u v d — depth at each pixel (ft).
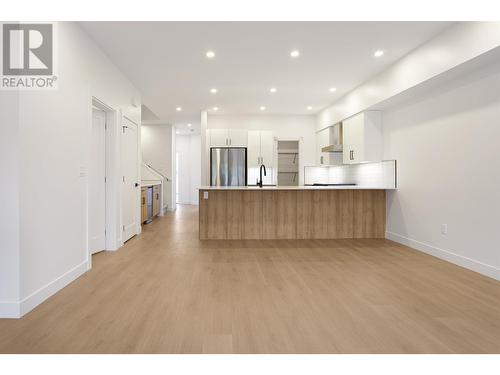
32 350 6.13
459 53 10.59
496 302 8.51
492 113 10.54
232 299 8.68
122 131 15.48
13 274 7.45
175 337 6.63
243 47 12.82
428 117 13.82
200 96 20.34
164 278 10.46
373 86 16.34
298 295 8.99
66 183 9.84
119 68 14.98
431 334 6.79
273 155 25.88
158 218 25.64
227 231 17.24
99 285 9.76
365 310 7.98
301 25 11.04
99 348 6.21
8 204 7.42
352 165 21.77
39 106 8.37
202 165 24.82
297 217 17.44
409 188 15.29
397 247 15.17
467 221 11.64
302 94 19.89
